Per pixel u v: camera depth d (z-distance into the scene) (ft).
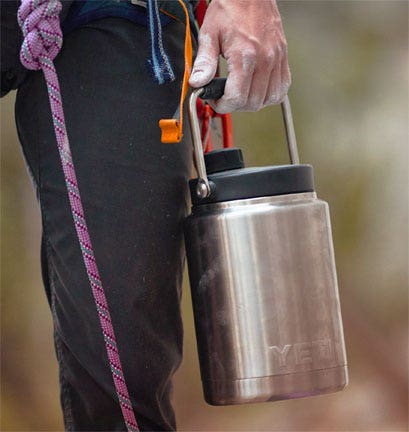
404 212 39.47
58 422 33.58
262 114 36.42
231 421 33.68
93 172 12.34
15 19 12.37
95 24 12.62
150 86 12.65
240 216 11.89
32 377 34.45
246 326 11.89
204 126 14.55
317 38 40.52
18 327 35.09
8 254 35.35
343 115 40.04
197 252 12.22
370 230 39.34
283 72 12.72
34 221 35.73
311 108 39.60
